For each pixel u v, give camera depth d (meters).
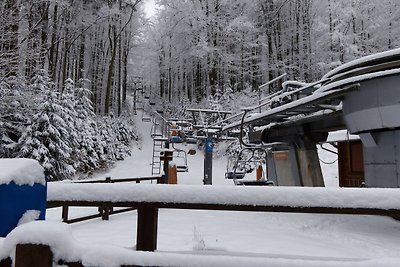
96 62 37.12
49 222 1.34
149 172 22.86
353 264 1.24
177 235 6.02
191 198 1.62
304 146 9.95
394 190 1.49
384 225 7.46
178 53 38.50
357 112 7.36
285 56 33.03
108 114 32.34
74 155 19.42
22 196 1.59
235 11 33.56
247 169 22.30
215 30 33.59
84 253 1.29
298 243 5.78
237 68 35.03
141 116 40.88
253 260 1.27
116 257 1.30
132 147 29.78
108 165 23.72
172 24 36.72
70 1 28.14
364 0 28.56
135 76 51.47
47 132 16.17
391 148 7.07
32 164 1.70
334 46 29.36
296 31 32.34
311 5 32.00
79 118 22.58
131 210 9.12
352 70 7.39
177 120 16.84
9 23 14.64
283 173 11.95
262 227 7.23
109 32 35.00
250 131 12.94
